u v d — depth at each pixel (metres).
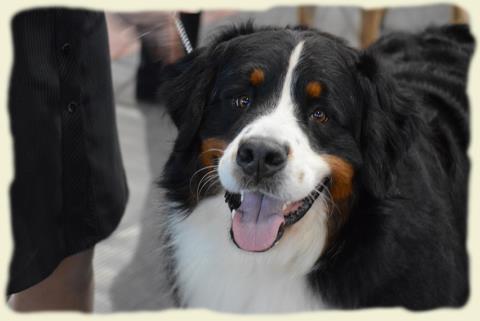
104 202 3.17
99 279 3.67
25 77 2.83
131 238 3.88
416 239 2.89
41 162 2.93
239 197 2.77
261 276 2.92
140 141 4.41
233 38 2.87
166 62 3.86
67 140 2.98
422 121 2.97
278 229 2.71
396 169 2.85
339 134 2.75
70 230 3.09
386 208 2.83
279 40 2.76
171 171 2.96
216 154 2.79
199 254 2.96
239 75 2.74
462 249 3.35
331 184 2.75
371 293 2.88
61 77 2.91
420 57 3.72
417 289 2.90
